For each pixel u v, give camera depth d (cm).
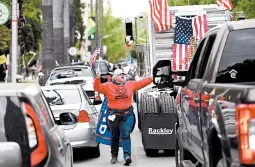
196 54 1524
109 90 2269
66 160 1264
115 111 2269
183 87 1619
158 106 2411
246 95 909
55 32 6694
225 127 995
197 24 3092
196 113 1334
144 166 2252
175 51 3094
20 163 1016
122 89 2264
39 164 1028
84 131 2312
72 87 2450
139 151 2634
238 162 933
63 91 2427
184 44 3084
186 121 1528
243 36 1252
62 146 1212
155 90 2581
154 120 2400
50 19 6538
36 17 9544
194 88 1382
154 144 2400
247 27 1258
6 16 3441
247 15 6350
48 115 1241
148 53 3575
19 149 1018
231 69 1241
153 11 3353
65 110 2323
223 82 1241
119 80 2269
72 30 10375
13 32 3653
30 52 12638
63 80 4166
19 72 6575
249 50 1247
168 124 2397
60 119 1446
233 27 1262
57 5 6638
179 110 1695
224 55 1247
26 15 8269
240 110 915
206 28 3100
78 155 2534
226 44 1250
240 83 1216
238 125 920
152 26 3384
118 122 2277
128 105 2272
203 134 1227
